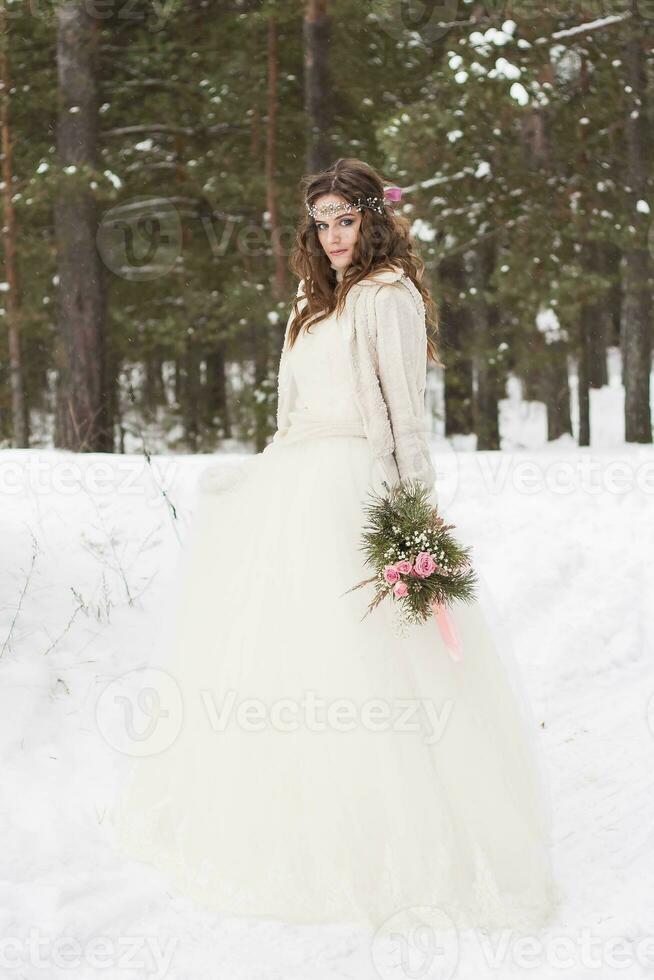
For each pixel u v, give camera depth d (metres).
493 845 2.61
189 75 13.47
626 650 4.84
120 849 2.85
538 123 12.76
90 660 3.98
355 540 2.76
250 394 15.20
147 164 14.16
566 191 12.81
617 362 26.36
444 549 2.65
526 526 5.96
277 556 2.80
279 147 13.81
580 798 3.34
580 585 5.43
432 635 2.73
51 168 12.02
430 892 2.51
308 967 2.35
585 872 2.85
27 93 13.14
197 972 2.32
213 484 3.07
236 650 2.76
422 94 13.74
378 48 13.33
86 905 2.57
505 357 14.53
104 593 4.54
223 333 15.30
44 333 15.04
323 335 2.90
